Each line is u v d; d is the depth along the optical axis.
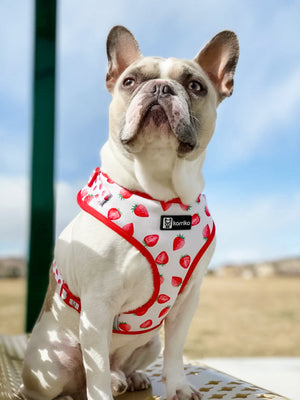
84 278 0.45
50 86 1.03
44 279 1.00
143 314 0.47
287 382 0.78
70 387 0.51
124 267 0.44
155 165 0.45
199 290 0.50
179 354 0.51
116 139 0.47
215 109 0.50
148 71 0.47
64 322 0.50
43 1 1.03
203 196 0.51
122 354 0.53
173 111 0.43
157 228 0.45
